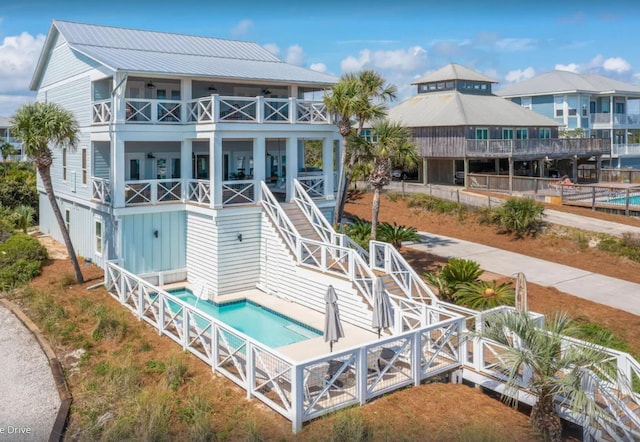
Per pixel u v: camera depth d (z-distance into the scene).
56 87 26.61
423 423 10.50
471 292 17.34
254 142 20.47
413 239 24.70
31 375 12.86
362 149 21.73
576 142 41.59
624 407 10.16
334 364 11.83
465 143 37.38
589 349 10.34
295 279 18.52
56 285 19.64
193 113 20.69
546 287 19.94
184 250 21.36
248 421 10.25
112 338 14.84
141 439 9.84
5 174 46.75
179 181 21.17
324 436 9.90
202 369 12.95
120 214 19.75
